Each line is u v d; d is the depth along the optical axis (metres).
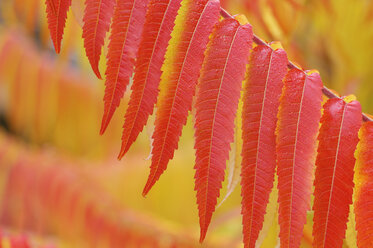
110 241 1.33
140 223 1.33
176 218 1.57
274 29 0.96
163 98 0.60
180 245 1.27
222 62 0.60
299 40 1.52
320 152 0.61
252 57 0.61
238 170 0.64
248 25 0.61
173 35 0.60
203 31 0.60
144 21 0.60
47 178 1.55
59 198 1.47
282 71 0.61
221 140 0.60
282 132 0.60
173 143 0.60
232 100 0.60
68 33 1.08
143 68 0.60
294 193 0.60
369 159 0.62
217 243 1.24
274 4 0.94
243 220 0.61
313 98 0.61
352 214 0.64
